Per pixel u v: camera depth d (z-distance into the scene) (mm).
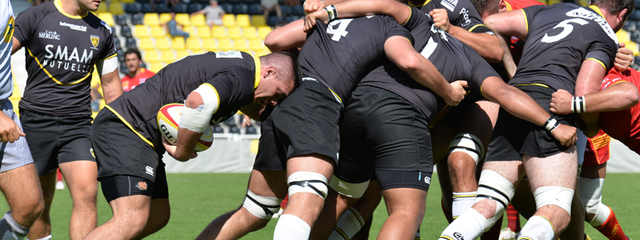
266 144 8391
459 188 8992
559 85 8359
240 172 30875
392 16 8781
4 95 8469
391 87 8086
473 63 8711
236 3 45750
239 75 7645
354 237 9984
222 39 43250
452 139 9961
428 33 8609
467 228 7949
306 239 7305
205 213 16266
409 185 7852
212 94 7234
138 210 7621
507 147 8500
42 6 10305
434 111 8398
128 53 21766
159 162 8562
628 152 30531
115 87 11016
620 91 7805
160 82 8070
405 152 7867
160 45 41625
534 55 8891
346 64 8125
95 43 10531
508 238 12250
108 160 7727
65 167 10008
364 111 8008
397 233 7539
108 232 7367
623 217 15461
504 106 8062
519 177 8547
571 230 9727
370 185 9617
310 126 7656
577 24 8859
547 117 7840
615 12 9594
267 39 9406
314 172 7559
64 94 10328
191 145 7520
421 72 7754
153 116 7852
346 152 8469
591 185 10883
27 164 8641
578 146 9547
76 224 9594
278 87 7902
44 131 10180
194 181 25750
